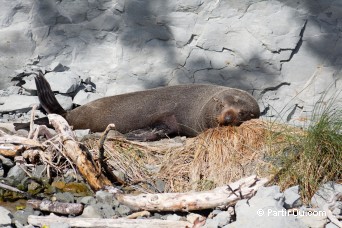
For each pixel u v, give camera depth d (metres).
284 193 18.75
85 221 17.73
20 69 27.42
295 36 27.38
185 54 27.72
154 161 22.06
